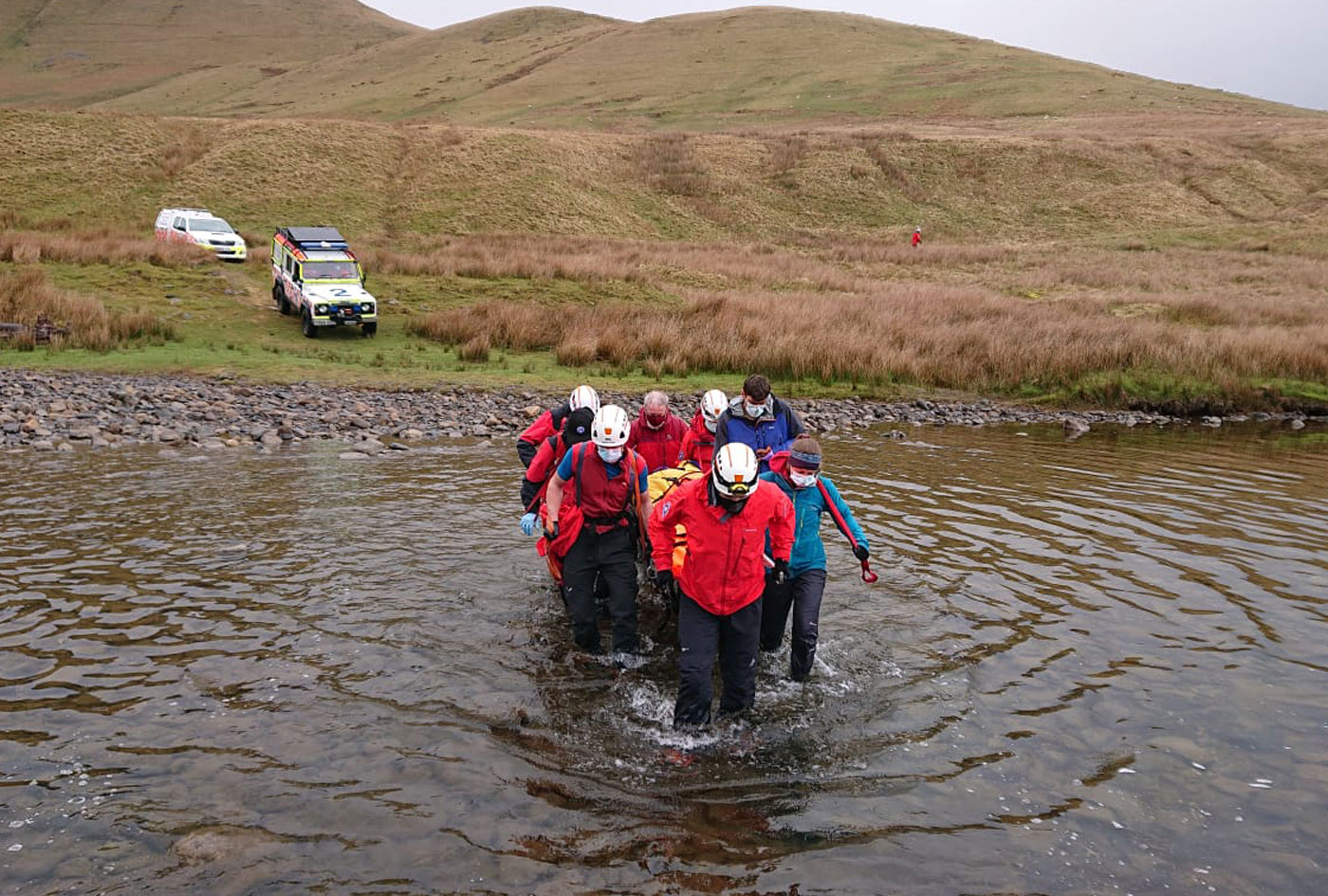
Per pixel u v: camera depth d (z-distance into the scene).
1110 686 5.70
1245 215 51.53
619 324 22.66
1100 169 58.09
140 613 6.47
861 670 5.96
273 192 43.56
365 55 126.69
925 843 4.15
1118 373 19.05
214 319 22.98
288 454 12.06
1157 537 9.04
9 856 3.86
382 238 39.88
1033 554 8.40
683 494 5.12
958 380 19.61
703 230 49.03
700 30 115.44
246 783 4.46
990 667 5.99
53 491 9.66
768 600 6.17
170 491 9.84
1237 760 4.86
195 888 3.71
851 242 46.97
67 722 4.96
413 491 10.20
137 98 108.06
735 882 3.85
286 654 5.91
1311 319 24.91
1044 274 35.25
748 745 5.03
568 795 4.48
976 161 59.28
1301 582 7.71
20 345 18.84
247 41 144.88
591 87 93.69
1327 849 4.14
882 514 9.73
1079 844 4.15
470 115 83.50
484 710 5.32
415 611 6.74
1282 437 15.54
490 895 3.73
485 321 22.86
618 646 6.12
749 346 20.92
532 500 6.73
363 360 20.05
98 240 29.05
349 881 3.79
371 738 4.93
